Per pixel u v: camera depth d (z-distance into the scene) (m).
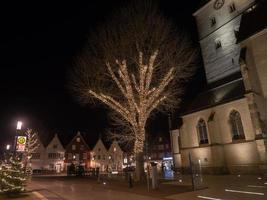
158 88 19.62
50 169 70.88
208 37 42.44
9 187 16.00
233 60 37.59
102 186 19.92
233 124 32.38
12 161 16.67
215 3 41.88
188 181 20.75
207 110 35.69
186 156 37.53
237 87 33.91
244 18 34.25
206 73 41.97
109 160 85.00
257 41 30.08
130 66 20.89
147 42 21.22
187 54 21.92
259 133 26.89
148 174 16.69
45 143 75.12
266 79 28.80
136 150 19.44
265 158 26.11
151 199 12.73
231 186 17.12
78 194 15.77
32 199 14.34
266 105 28.39
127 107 20.88
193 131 37.38
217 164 32.22
